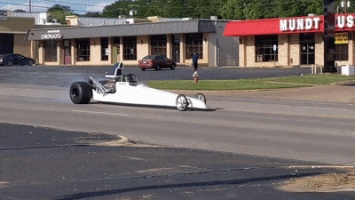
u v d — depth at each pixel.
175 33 74.25
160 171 11.55
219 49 74.12
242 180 10.76
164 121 20.47
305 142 16.08
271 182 10.61
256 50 71.19
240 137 16.97
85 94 26.41
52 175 11.09
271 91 36.03
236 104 28.31
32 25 90.25
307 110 25.56
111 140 15.72
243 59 72.12
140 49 79.25
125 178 10.87
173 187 10.15
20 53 88.94
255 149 14.96
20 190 9.87
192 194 9.67
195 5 123.19
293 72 54.00
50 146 14.55
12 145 14.67
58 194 9.62
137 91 25.17
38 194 9.62
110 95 26.05
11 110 24.05
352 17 62.19
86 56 85.44
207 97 32.69
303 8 102.69
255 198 9.42
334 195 9.63
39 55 89.06
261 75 49.97
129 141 15.75
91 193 9.68
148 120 20.72
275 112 24.22
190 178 10.91
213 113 23.31
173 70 62.00
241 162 12.77
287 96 33.56
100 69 64.56
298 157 13.80
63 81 44.38
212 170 11.72
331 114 23.64
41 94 32.53
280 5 103.38
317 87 38.03
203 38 73.50
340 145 15.57
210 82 40.66
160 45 77.75
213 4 122.25
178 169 11.78
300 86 38.44
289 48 68.44
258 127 19.14
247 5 109.56
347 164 12.89
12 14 100.12
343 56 64.31
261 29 68.88
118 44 81.88
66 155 13.25
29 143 15.02
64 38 84.75
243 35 70.75
